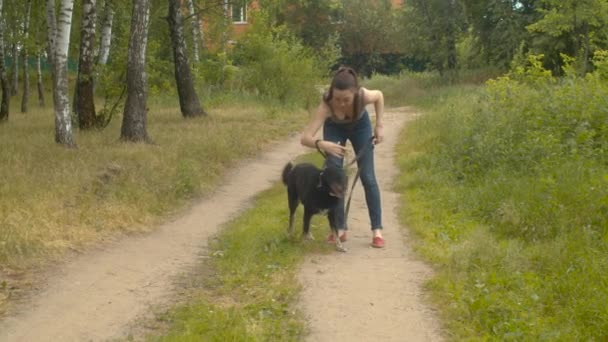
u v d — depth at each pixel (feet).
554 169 30.50
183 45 70.44
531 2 107.76
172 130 57.41
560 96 40.45
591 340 15.24
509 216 26.13
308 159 46.24
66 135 44.88
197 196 36.01
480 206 29.25
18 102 104.27
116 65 60.29
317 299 19.03
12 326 17.39
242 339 15.88
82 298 19.56
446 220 28.22
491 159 35.86
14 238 23.45
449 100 80.23
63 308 18.72
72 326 17.43
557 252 21.49
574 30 78.33
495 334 15.92
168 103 89.20
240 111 78.38
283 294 19.42
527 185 29.09
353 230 27.58
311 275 21.22
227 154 46.60
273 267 21.81
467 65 128.98
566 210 25.50
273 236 25.16
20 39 77.10
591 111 37.09
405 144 51.90
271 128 64.08
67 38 44.88
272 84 93.15
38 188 29.96
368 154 24.32
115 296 19.77
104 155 40.29
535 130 38.14
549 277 19.65
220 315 17.37
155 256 24.34
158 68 74.13
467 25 119.85
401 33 125.70
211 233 28.22
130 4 79.41
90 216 28.27
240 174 43.11
